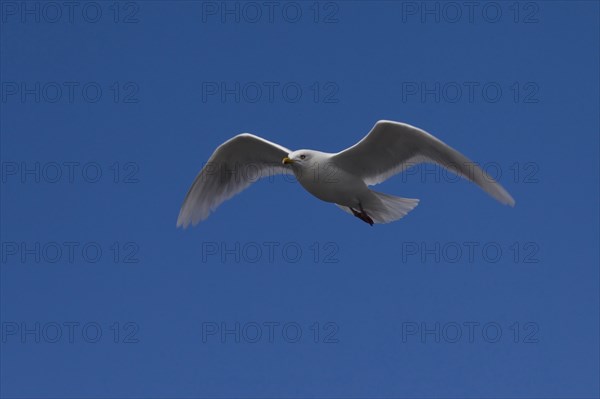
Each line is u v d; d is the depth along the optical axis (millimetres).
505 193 14477
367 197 15516
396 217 15727
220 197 17031
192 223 17203
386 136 14750
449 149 14539
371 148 14969
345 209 16219
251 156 16453
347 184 15305
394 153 15047
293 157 15242
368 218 15680
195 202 17125
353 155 15109
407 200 15656
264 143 16016
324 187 15359
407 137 14727
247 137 16031
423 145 14797
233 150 16359
